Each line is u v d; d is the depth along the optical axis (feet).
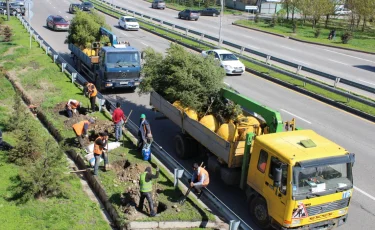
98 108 60.80
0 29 121.70
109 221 34.96
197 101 46.80
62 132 51.42
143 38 128.36
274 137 35.14
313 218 32.24
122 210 34.99
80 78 73.92
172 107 49.16
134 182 39.73
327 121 62.75
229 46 121.70
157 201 37.01
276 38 148.25
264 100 72.13
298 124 60.70
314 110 67.97
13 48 98.73
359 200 40.70
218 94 46.88
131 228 32.99
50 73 78.02
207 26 168.35
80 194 38.55
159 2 218.79
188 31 132.05
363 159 49.73
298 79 80.89
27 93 66.69
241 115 44.83
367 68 103.50
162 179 40.86
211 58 50.65
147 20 165.89
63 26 131.34
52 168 37.83
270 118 38.88
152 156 46.09
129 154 46.44
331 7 169.58
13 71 79.61
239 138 40.93
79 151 46.68
